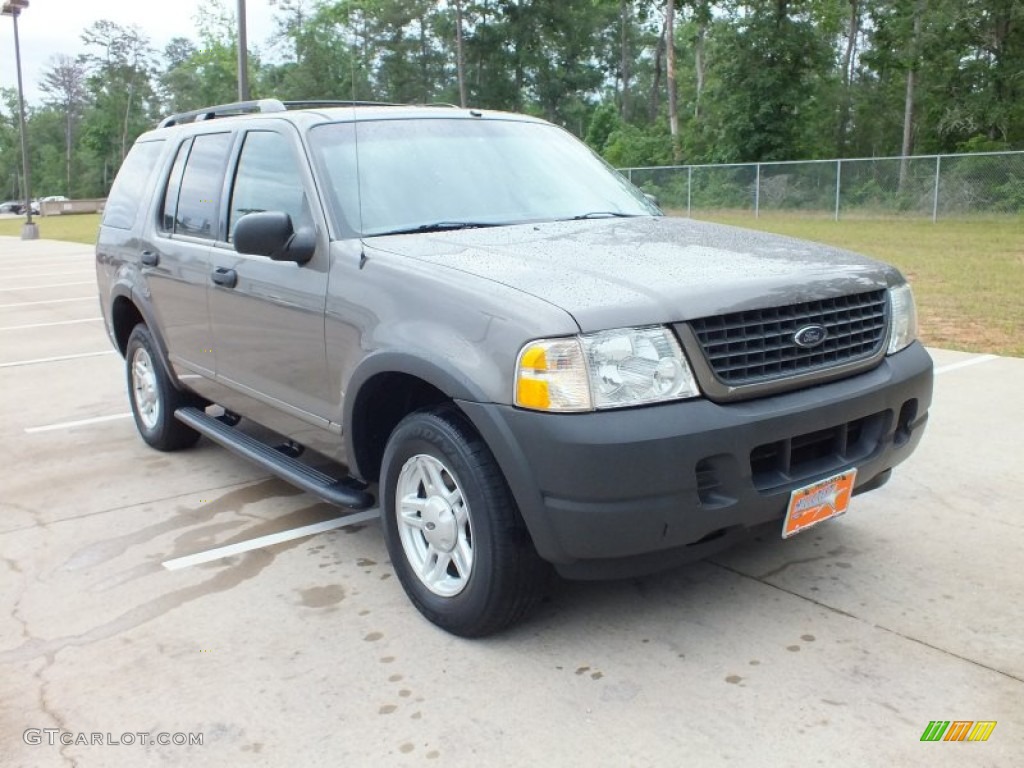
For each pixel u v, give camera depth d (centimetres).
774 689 305
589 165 496
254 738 292
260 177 455
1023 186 2400
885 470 365
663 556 311
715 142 3981
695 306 307
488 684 316
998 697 295
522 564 322
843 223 2541
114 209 638
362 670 329
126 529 475
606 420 291
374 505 424
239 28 1702
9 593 403
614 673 319
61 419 712
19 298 1547
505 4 5850
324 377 397
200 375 519
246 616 374
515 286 320
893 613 353
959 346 835
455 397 317
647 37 7506
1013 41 3312
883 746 273
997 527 430
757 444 306
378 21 4406
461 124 472
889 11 3828
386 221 404
